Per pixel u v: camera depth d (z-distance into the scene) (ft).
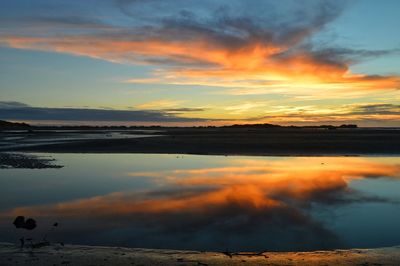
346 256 28.07
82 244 32.24
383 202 48.14
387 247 30.60
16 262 26.25
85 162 98.17
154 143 161.99
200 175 72.95
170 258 27.53
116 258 27.32
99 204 47.42
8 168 84.33
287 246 31.83
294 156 111.24
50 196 52.95
